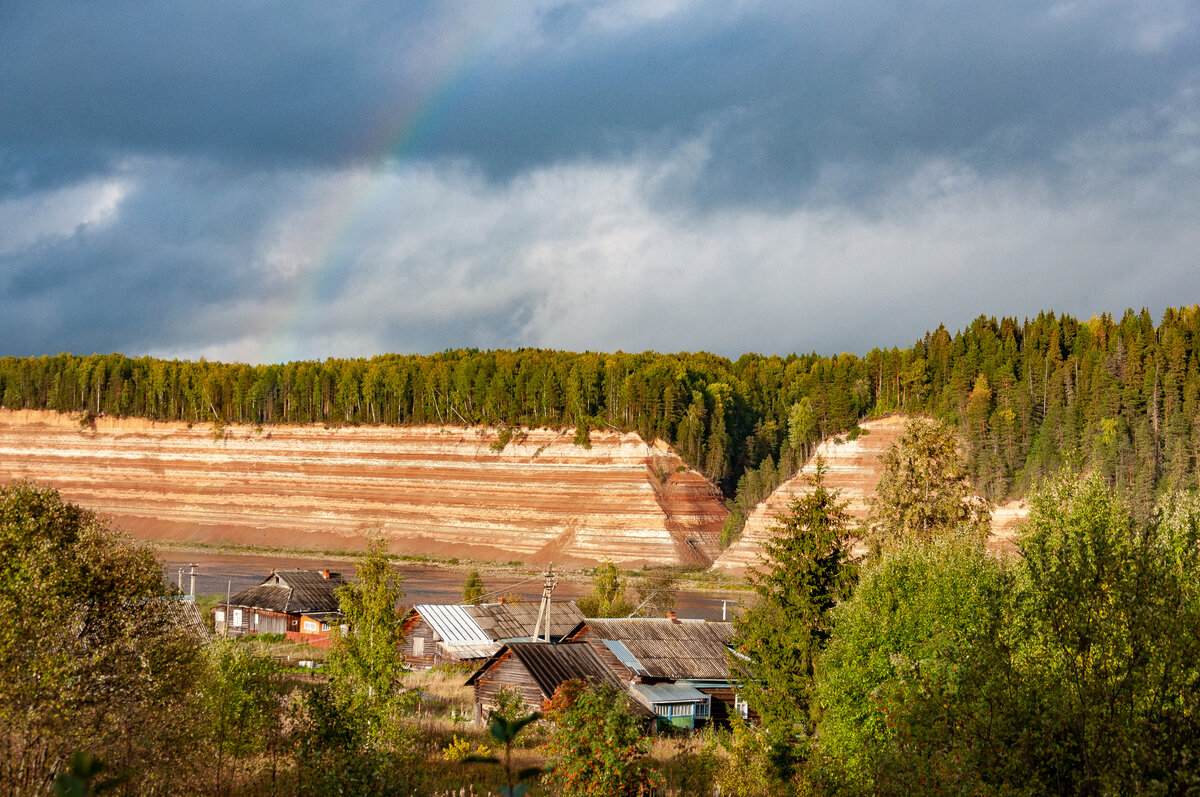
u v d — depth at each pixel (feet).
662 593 334.65
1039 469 373.20
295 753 88.94
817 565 110.93
